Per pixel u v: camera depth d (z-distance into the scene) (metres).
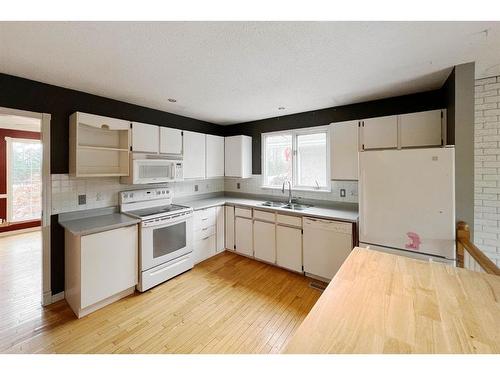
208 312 2.21
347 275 1.20
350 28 1.42
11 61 1.82
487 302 0.94
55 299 2.38
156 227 2.67
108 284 2.28
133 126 2.77
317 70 2.03
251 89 2.49
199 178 3.67
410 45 1.62
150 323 2.04
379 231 2.10
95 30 1.41
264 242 3.29
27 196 4.89
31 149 4.95
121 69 1.98
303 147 3.62
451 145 2.04
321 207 3.27
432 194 1.88
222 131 4.53
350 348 0.71
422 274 1.20
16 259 3.42
